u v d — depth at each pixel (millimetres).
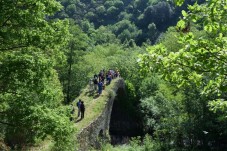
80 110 27797
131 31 148000
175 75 6672
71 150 17016
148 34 140750
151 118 46094
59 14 136125
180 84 6840
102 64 66062
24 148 19250
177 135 36094
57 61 15203
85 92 37531
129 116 52594
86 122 26547
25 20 13359
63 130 13344
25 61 13016
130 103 52469
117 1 173125
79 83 54000
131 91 53406
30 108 13383
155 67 6590
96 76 39438
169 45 52750
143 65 6656
